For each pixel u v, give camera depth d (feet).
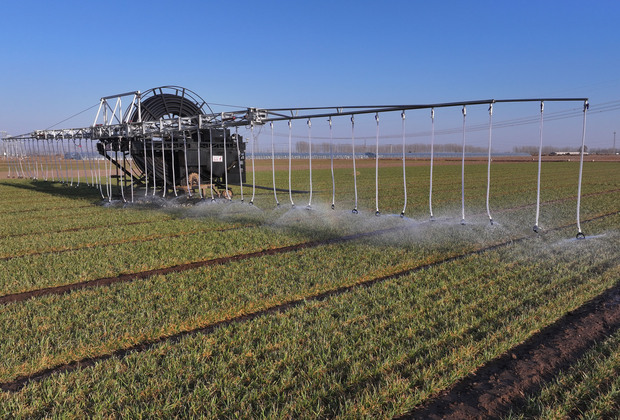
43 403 13.11
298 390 13.66
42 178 113.60
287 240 35.73
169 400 13.23
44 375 14.92
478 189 81.97
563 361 15.75
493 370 15.26
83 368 15.40
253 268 26.96
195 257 30.04
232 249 32.48
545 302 20.65
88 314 19.79
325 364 15.23
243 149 61.26
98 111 62.54
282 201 63.72
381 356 15.66
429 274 25.39
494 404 13.32
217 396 13.58
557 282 23.71
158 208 54.29
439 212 52.03
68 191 80.33
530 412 12.87
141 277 26.13
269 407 12.91
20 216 49.80
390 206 57.82
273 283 23.86
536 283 23.58
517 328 17.74
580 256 28.91
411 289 22.98
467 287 23.06
